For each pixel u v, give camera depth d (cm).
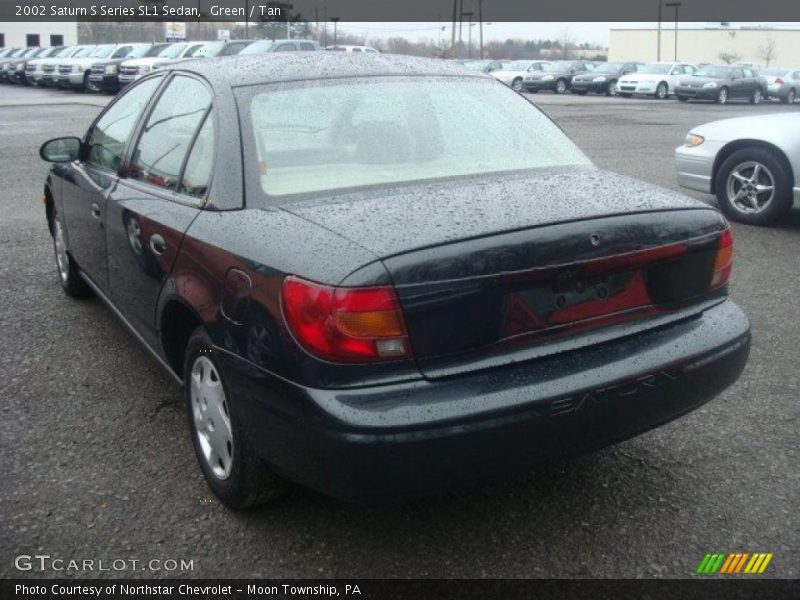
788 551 290
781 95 3622
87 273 489
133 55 2800
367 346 248
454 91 373
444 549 293
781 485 330
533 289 266
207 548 293
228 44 2312
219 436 307
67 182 496
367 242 258
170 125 375
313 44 2303
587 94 3938
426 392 251
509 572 280
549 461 268
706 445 362
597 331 280
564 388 263
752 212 778
